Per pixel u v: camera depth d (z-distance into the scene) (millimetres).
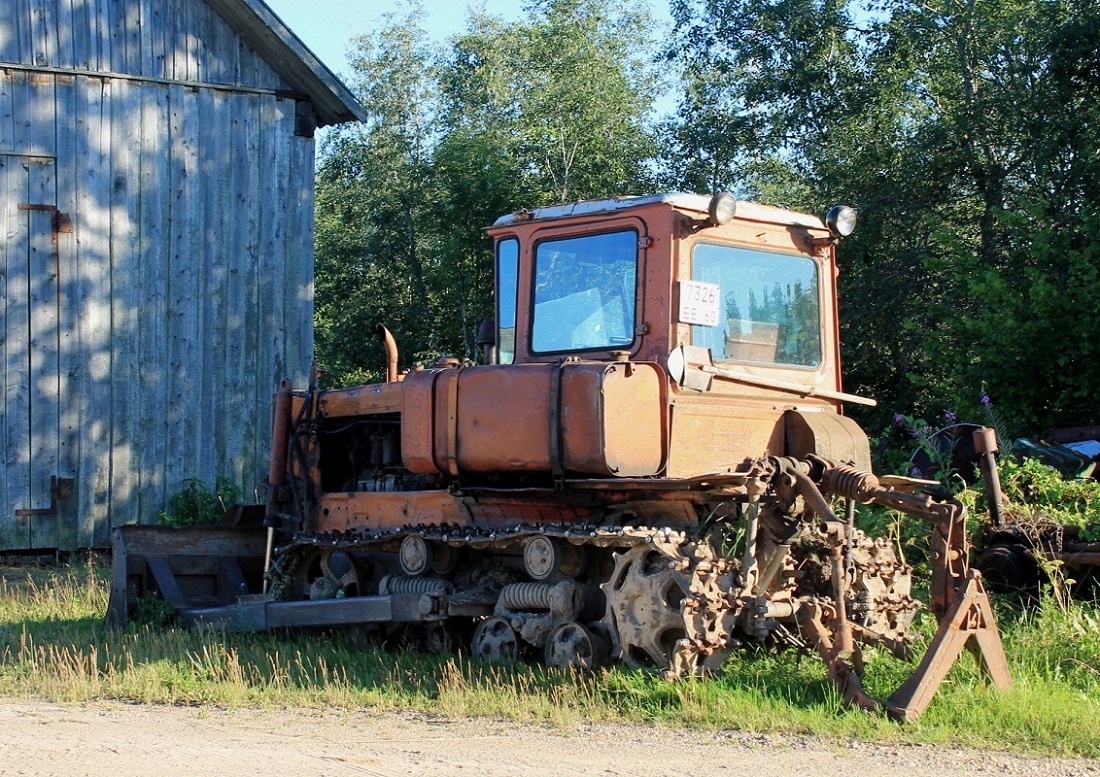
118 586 9977
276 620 9125
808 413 7977
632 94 31000
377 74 37312
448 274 29109
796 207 24922
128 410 15469
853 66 23844
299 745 6098
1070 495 10102
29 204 15102
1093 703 6812
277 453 10352
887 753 5840
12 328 14984
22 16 15156
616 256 7871
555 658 7578
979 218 20328
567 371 7508
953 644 6699
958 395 14117
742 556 7570
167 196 15773
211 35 16016
